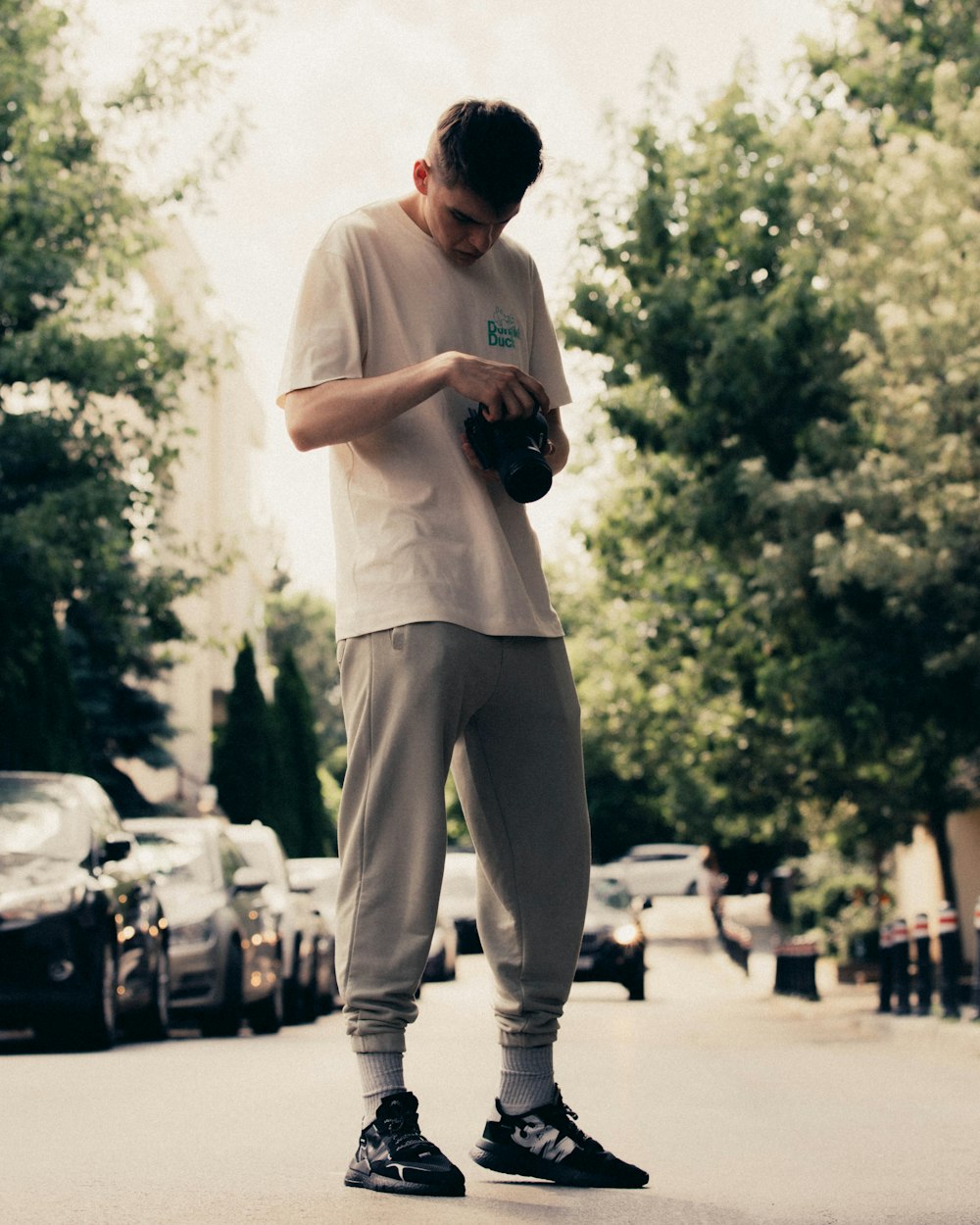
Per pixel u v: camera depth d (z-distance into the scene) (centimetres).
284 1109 716
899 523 1689
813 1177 503
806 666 1825
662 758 3406
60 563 1803
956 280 1709
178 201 1952
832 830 2584
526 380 419
